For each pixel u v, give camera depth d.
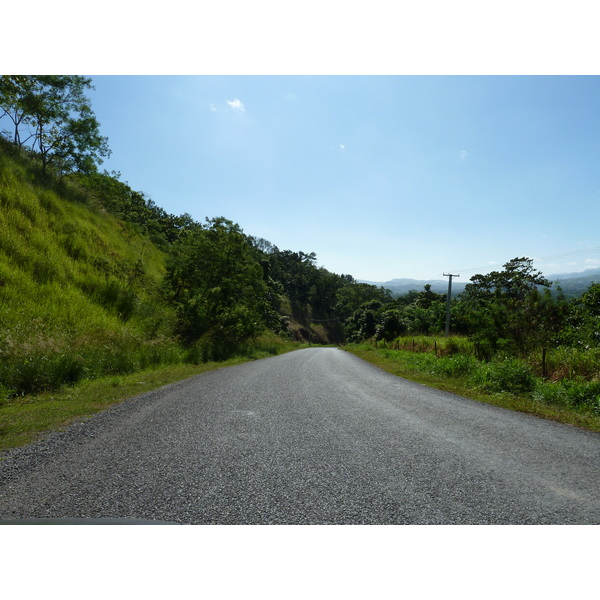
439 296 58.94
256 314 26.84
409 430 5.16
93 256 18.39
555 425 5.66
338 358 22.14
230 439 4.58
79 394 7.51
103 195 29.06
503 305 14.12
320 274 142.62
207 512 2.79
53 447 4.20
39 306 12.67
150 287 21.33
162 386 8.82
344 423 5.48
